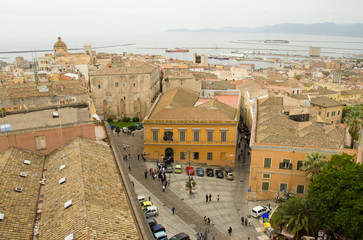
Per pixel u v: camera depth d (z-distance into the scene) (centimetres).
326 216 5203
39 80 12644
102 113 12650
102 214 3347
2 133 4622
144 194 7125
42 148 4925
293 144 6544
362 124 7612
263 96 11806
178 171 8219
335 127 7544
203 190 7406
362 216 4634
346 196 4891
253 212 6303
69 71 15888
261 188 6869
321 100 12475
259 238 5644
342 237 5272
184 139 8638
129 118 12838
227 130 8425
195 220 6188
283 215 5612
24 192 3794
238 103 10569
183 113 8700
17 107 8750
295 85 16025
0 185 3688
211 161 8719
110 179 4200
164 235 5328
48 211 3494
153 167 8544
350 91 16525
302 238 5422
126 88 12506
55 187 3903
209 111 8681
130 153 9444
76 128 5094
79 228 3030
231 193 7281
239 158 9225
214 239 5475
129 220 3466
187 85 12506
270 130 7150
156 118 8656
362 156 5756
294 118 8194
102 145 5175
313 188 5403
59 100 9419
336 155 5725
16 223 3256
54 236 3064
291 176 6656
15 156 4450
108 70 12631
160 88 15638
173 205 6731
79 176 3906
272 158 6631
